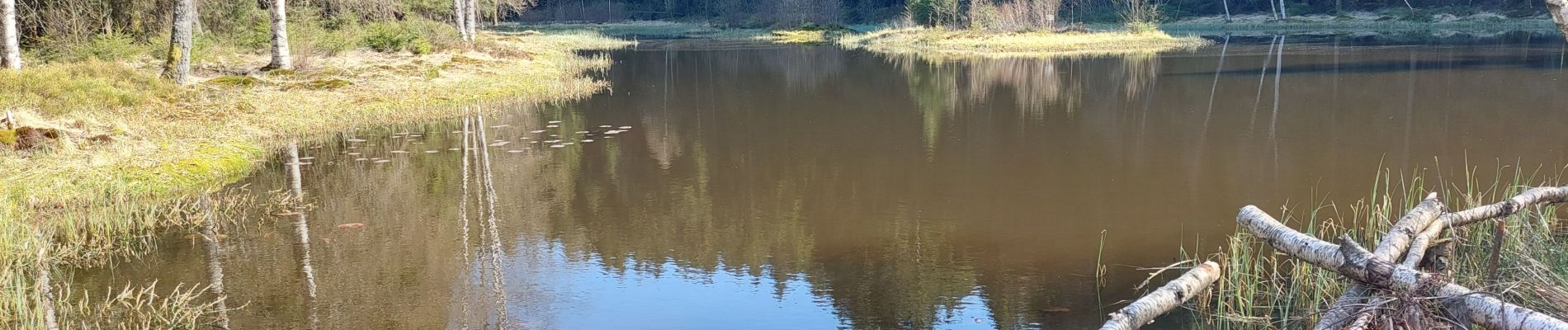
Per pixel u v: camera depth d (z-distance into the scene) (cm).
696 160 1123
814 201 892
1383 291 428
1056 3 4034
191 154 1023
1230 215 802
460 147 1207
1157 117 1427
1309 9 4994
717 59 3134
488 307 604
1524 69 2023
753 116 1538
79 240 730
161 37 2020
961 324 556
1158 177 971
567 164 1095
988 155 1118
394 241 761
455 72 2042
